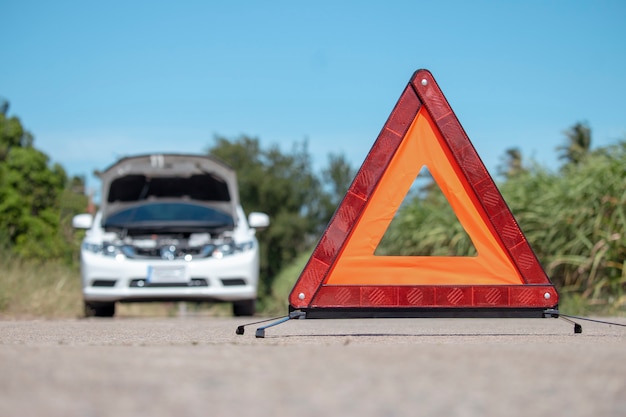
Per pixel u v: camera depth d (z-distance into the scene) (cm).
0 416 174
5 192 2633
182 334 477
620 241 909
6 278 1119
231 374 248
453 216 1178
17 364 263
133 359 282
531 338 434
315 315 442
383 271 446
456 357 295
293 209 4544
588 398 207
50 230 2708
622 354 304
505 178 1184
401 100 452
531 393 215
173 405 192
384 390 219
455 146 451
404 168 451
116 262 973
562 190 1000
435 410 189
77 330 521
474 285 448
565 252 962
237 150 4569
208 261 980
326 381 235
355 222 445
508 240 449
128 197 1145
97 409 184
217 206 1099
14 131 3247
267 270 4391
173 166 1122
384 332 513
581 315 880
